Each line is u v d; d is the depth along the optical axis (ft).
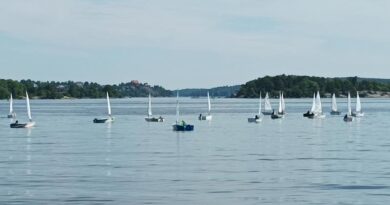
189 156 338.34
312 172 279.28
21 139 451.53
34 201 221.46
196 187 244.83
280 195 231.09
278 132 520.83
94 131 535.60
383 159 321.73
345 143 413.59
